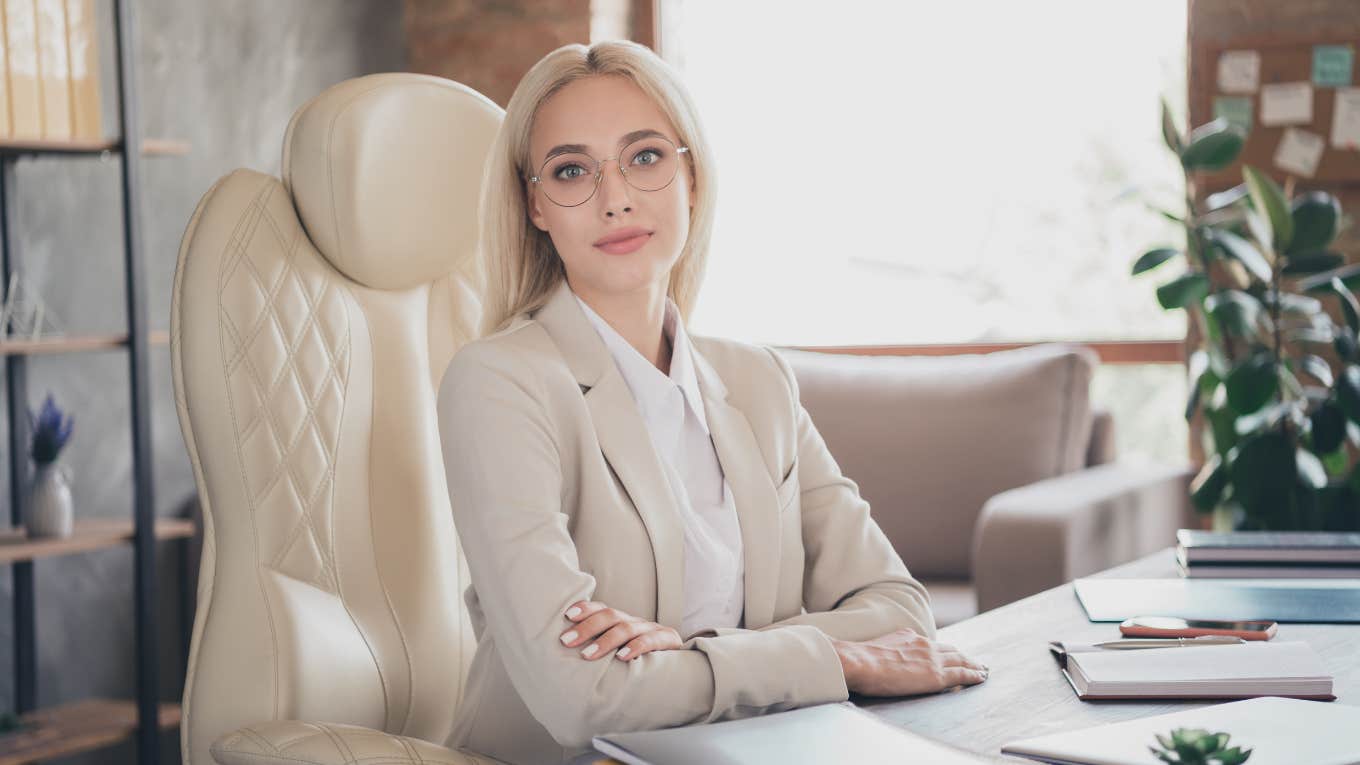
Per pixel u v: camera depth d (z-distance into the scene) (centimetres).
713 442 151
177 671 380
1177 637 143
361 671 158
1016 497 317
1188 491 376
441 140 172
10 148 298
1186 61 409
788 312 463
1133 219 423
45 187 340
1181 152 353
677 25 472
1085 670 128
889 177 449
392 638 164
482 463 135
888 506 368
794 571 155
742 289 468
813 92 456
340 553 161
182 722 152
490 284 154
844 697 126
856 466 372
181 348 155
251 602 153
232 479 154
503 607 130
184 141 381
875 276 453
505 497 133
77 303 348
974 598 333
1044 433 363
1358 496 342
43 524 303
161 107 373
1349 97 385
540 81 145
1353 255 388
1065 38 427
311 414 160
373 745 136
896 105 447
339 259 166
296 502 158
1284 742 105
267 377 157
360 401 166
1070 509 304
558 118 144
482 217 153
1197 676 125
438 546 172
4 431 329
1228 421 355
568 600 128
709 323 471
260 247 160
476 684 146
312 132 164
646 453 142
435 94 173
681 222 148
